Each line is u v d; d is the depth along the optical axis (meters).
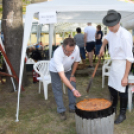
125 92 2.85
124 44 2.48
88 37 6.12
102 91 4.48
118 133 2.72
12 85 4.69
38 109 3.63
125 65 2.60
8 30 4.59
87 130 2.22
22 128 2.96
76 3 3.24
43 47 8.07
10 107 3.76
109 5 3.08
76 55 2.88
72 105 3.31
